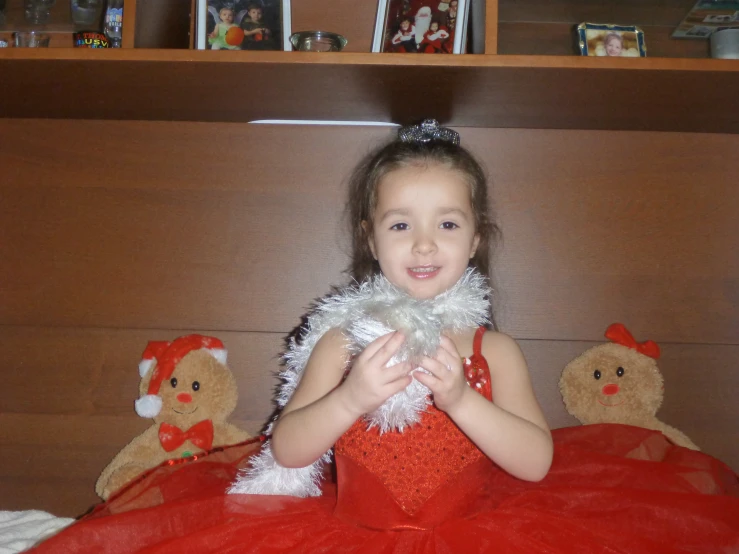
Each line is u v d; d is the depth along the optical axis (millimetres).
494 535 880
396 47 1271
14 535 1149
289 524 912
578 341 1389
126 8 1145
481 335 1064
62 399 1386
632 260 1397
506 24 1327
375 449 982
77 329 1397
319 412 902
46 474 1372
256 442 1186
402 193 1035
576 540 873
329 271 1397
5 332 1398
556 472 1089
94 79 1187
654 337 1389
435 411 994
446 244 1020
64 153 1416
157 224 1409
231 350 1393
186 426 1285
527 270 1394
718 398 1378
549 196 1399
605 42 1286
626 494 974
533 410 1023
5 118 1416
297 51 1119
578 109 1285
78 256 1406
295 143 1406
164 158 1412
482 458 1014
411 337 852
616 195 1403
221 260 1403
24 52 1107
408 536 905
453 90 1204
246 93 1241
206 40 1275
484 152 1401
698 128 1386
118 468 1257
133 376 1389
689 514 921
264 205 1405
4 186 1415
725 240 1400
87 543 886
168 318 1396
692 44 1362
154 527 915
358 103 1281
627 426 1233
